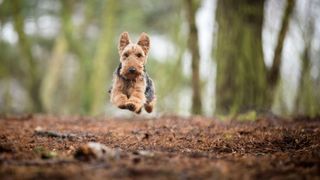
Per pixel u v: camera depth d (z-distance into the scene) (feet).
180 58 78.33
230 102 48.06
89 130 36.52
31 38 97.45
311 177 19.51
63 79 109.40
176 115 48.83
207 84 64.23
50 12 96.32
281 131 33.53
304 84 57.16
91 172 19.42
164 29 100.73
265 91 48.21
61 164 20.81
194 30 54.54
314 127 36.17
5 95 90.27
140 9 96.43
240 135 32.19
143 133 34.01
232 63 48.26
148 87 28.35
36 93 78.95
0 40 87.51
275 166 21.17
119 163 20.72
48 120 45.57
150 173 19.34
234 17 48.39
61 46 93.09
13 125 40.19
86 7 89.35
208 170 19.81
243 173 19.76
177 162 21.12
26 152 23.95
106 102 93.61
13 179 18.60
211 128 36.29
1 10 83.15
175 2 91.97
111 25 80.38
